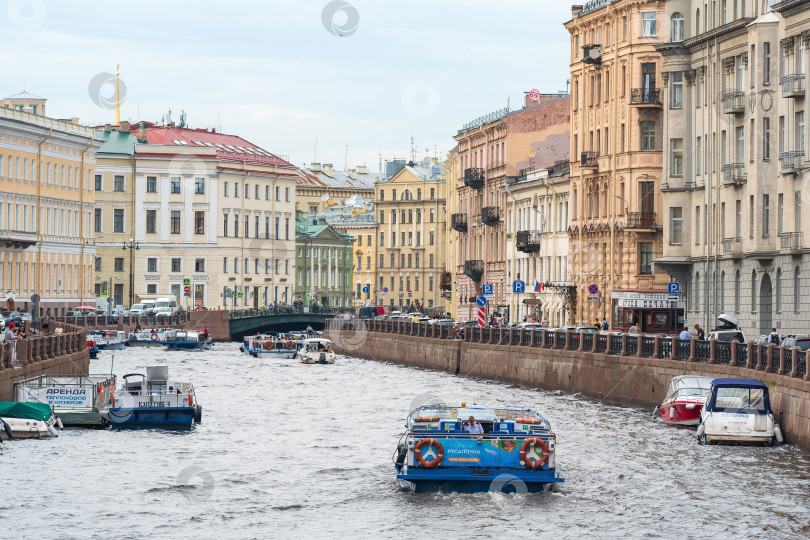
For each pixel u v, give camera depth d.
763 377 60.34
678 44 98.12
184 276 186.88
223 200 190.12
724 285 92.25
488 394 84.44
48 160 149.00
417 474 47.56
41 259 147.25
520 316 138.62
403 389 89.81
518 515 45.12
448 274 175.50
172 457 55.97
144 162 184.50
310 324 170.25
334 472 52.84
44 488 48.91
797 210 81.38
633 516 44.97
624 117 112.12
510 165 144.12
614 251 112.44
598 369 79.00
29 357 72.25
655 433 62.41
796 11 80.56
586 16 119.56
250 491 49.09
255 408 76.00
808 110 79.31
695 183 98.00
